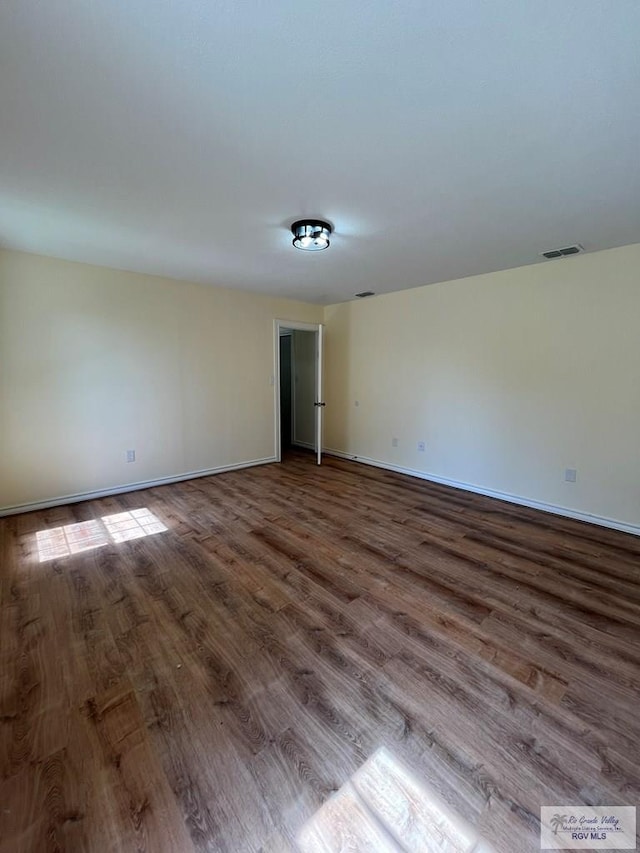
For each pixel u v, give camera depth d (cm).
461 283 405
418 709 149
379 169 189
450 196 216
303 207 230
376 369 508
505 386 378
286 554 271
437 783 122
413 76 130
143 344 398
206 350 449
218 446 475
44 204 228
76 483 368
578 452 334
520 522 331
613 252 303
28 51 120
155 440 418
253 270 372
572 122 153
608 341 311
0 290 314
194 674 165
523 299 358
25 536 296
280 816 113
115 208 233
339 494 402
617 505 316
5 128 158
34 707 148
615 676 166
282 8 106
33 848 104
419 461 465
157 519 331
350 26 111
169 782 121
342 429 569
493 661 174
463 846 106
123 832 108
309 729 140
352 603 216
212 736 137
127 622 198
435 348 436
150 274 392
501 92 137
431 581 239
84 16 109
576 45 117
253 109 147
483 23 110
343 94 139
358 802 117
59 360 348
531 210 234
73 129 159
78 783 121
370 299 508
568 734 139
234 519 332
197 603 214
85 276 355
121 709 148
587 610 212
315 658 175
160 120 154
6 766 125
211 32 114
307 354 618
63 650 178
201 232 271
